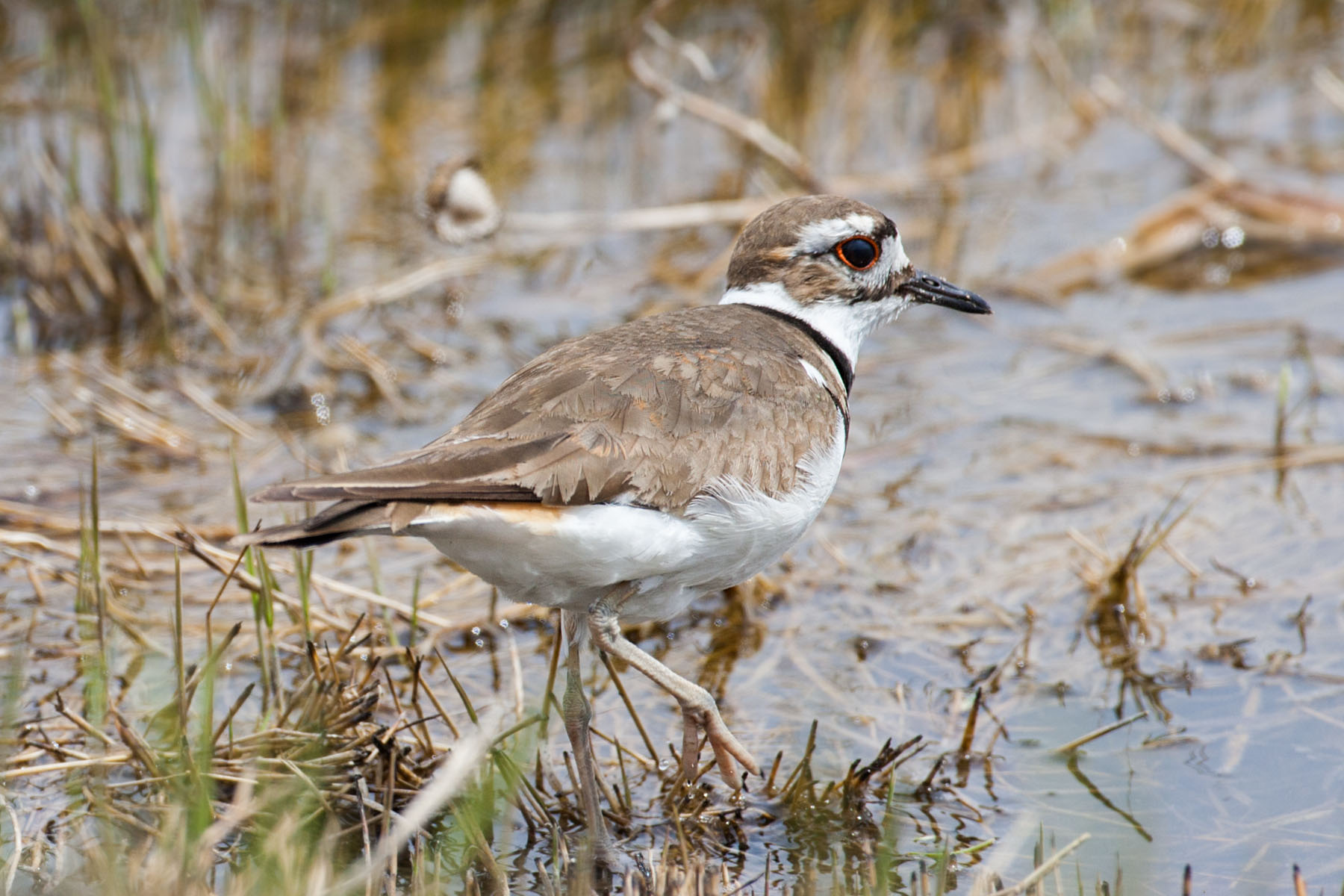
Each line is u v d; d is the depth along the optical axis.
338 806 8.30
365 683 8.75
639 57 16.38
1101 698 9.85
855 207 9.64
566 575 7.93
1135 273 15.98
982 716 9.69
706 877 7.98
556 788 8.85
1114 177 17.64
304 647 9.66
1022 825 8.56
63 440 12.64
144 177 15.27
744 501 8.16
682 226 16.55
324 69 19.22
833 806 8.75
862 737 9.45
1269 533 11.66
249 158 16.66
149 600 10.62
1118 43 19.94
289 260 15.70
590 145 18.12
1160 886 8.02
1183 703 9.77
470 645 10.42
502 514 7.52
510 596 8.24
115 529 11.13
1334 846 8.34
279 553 11.36
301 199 16.70
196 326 14.58
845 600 11.04
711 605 11.04
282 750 8.42
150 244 14.67
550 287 15.60
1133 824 8.57
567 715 8.41
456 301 15.25
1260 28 19.89
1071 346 14.51
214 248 15.52
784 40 18.91
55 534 11.23
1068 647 10.42
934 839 8.45
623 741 9.41
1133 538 11.52
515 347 14.45
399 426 13.09
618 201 16.91
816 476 8.55
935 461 12.82
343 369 13.91
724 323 8.95
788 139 17.86
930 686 10.02
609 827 8.53
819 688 10.02
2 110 17.44
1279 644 10.34
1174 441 12.95
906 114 18.72
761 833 8.55
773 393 8.46
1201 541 11.59
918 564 11.45
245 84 16.72
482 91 19.05
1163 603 10.88
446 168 14.05
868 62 18.95
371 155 17.69
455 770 7.55
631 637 10.62
